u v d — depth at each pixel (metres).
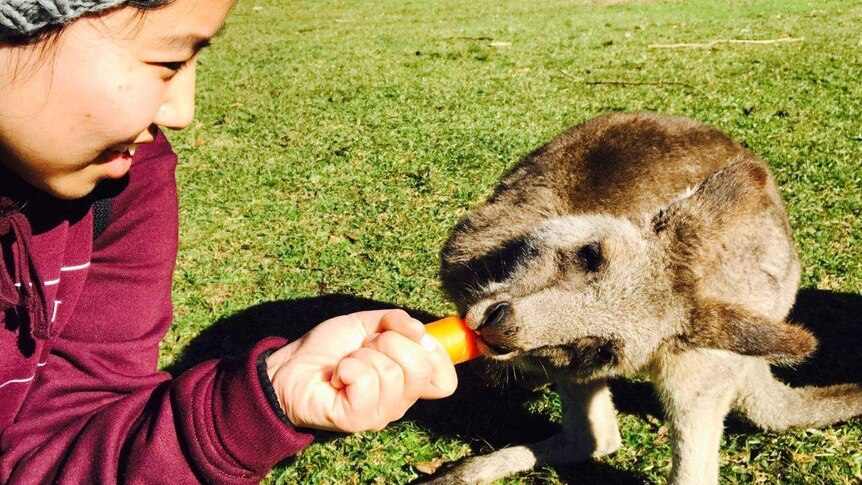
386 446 1.12
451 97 2.87
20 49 0.29
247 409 0.37
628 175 1.05
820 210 1.69
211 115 2.82
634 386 1.26
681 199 0.96
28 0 0.27
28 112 0.31
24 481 0.40
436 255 1.60
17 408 0.44
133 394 0.43
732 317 0.84
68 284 0.46
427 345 0.41
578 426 1.08
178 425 0.39
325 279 1.54
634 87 2.87
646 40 3.91
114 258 0.50
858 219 1.65
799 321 1.36
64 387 0.45
